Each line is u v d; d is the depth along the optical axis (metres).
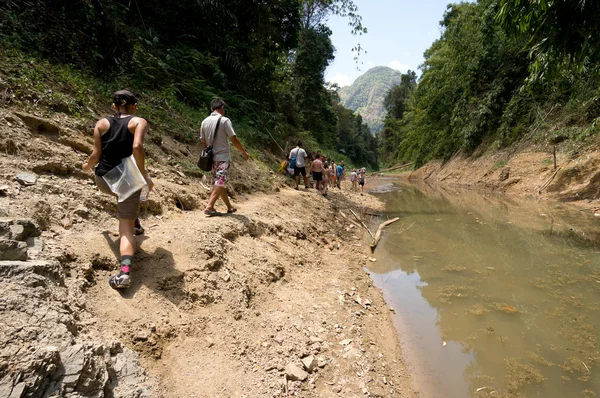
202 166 4.88
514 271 5.70
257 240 4.91
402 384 3.02
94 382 1.72
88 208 3.43
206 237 3.87
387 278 5.58
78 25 6.55
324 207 9.55
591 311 4.28
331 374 2.95
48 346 1.64
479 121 19.19
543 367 3.28
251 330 3.09
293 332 3.33
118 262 2.92
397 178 32.38
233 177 7.47
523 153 15.12
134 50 8.27
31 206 2.81
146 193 2.98
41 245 2.46
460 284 5.25
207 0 11.12
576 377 3.13
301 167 10.75
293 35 16.16
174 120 7.66
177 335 2.60
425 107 28.22
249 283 3.76
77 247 2.78
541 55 5.59
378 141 74.69
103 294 2.57
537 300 4.62
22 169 3.31
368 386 2.90
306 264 5.31
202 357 2.52
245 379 2.49
